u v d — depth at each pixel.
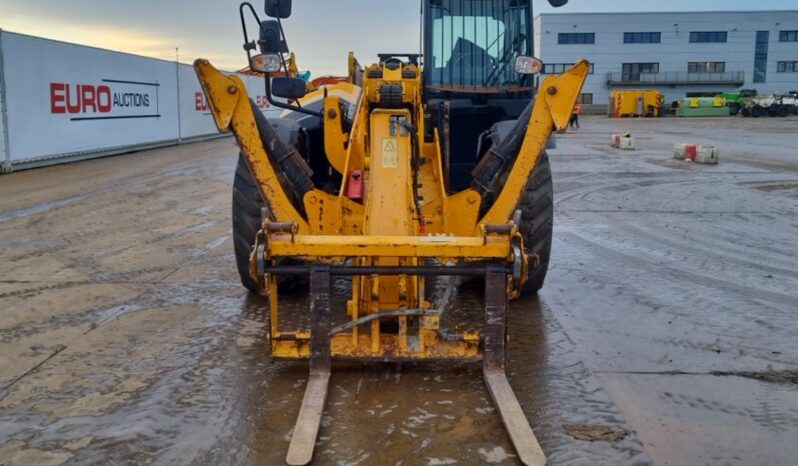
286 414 3.34
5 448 3.01
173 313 4.92
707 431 3.22
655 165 16.28
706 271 6.30
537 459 2.87
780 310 5.12
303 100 6.10
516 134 4.34
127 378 3.77
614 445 3.07
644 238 7.84
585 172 14.90
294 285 5.36
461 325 4.66
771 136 27.09
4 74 12.88
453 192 5.67
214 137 24.55
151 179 12.77
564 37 63.34
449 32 5.61
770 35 62.75
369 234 3.82
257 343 4.30
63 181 12.18
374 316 3.64
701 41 63.12
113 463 2.89
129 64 17.84
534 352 4.19
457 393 3.55
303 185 4.41
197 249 7.06
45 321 4.74
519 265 3.47
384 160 4.08
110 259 6.58
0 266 6.28
